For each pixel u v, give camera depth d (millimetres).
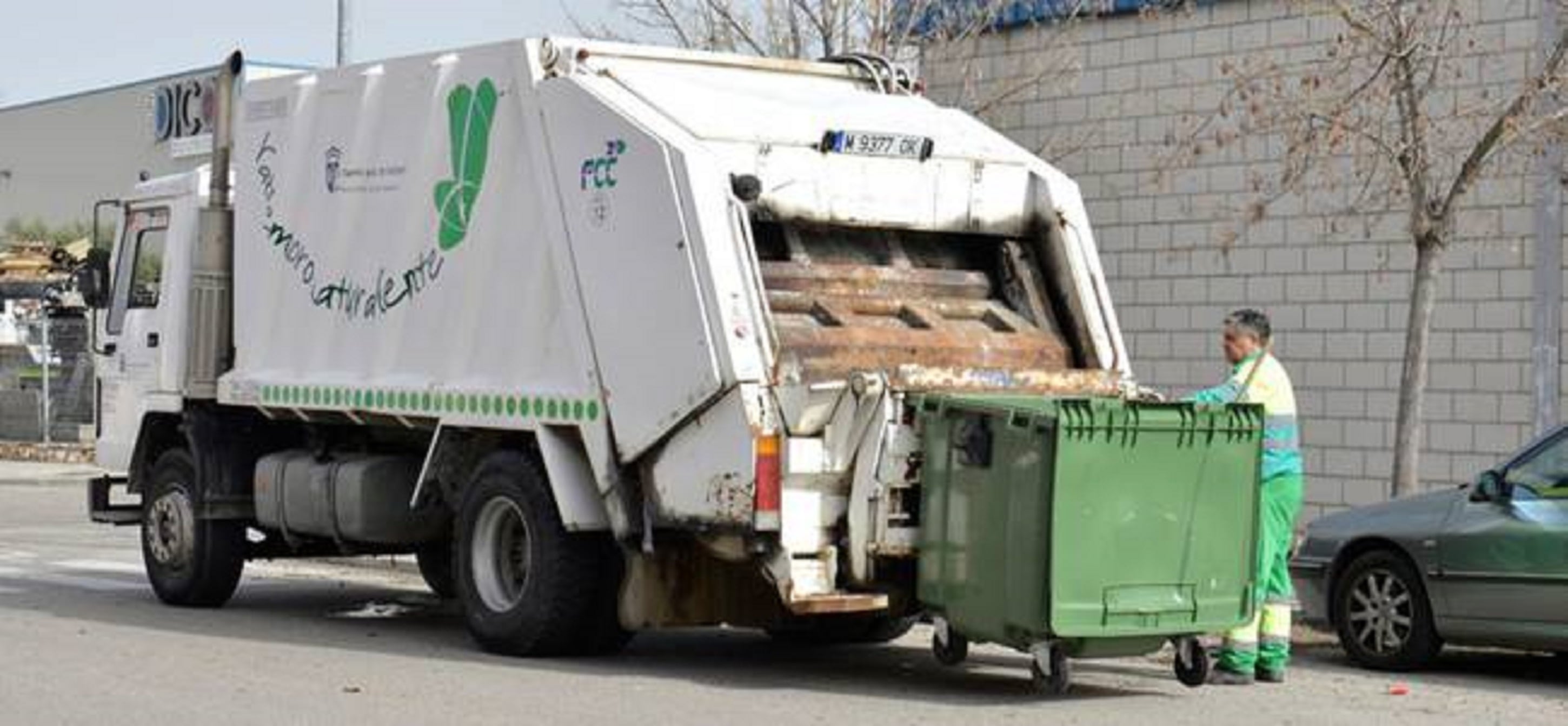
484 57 12133
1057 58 19578
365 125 13125
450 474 12688
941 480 10523
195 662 11633
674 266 10812
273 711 9891
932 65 20297
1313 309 17812
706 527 10812
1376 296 17344
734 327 10594
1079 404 10055
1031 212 12047
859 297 11367
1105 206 19375
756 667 11891
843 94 12430
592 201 11312
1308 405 17922
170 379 14727
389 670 11383
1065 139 19609
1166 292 18922
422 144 12609
